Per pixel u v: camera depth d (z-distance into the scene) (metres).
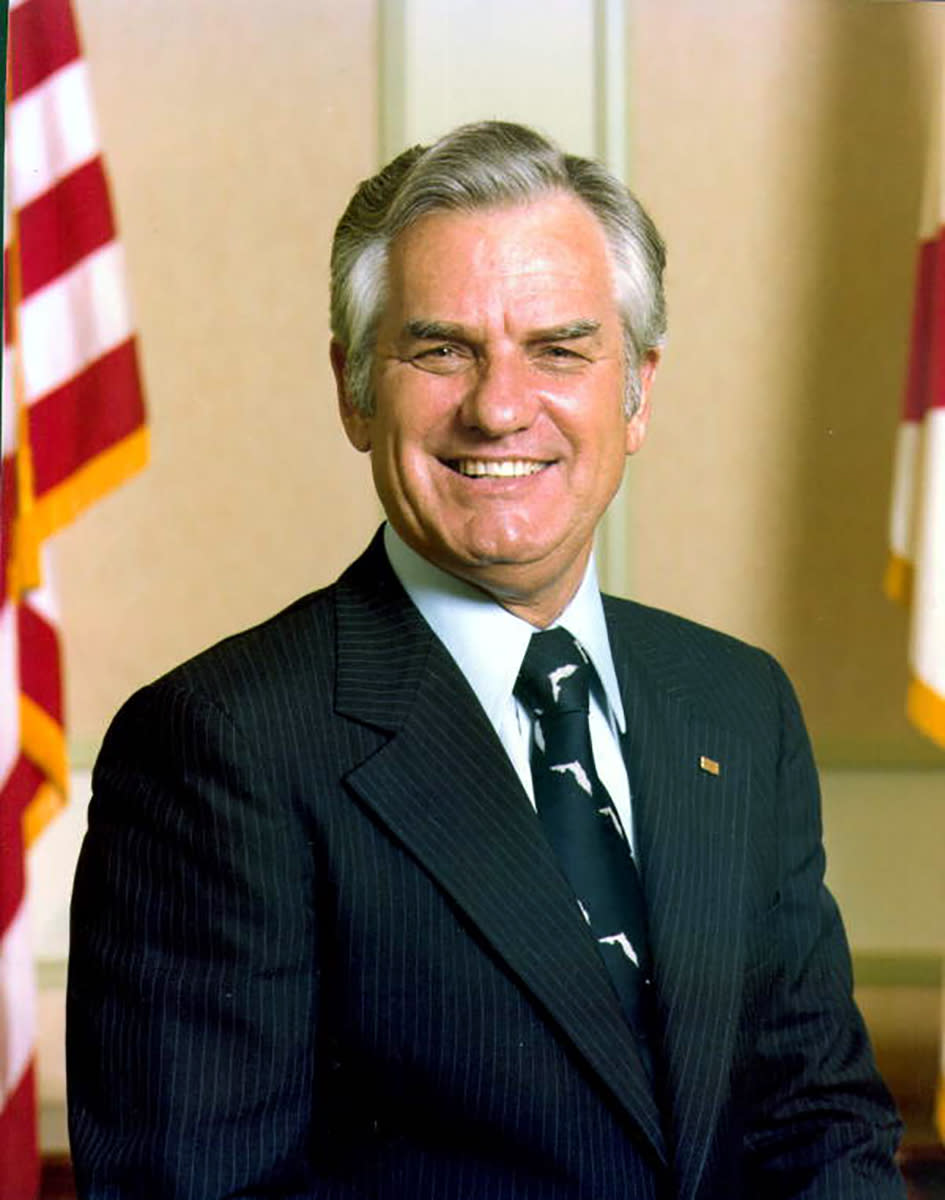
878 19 3.19
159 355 3.21
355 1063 1.27
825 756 3.29
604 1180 1.25
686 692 1.49
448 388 1.31
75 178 2.88
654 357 1.46
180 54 3.17
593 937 1.28
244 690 1.29
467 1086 1.24
